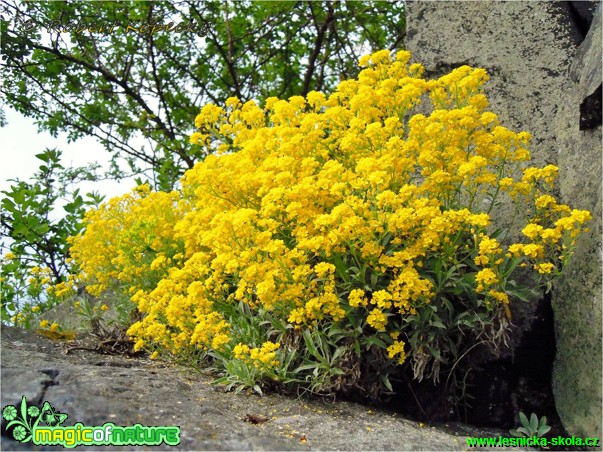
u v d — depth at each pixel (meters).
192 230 3.60
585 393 2.94
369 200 3.05
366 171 3.00
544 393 3.23
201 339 3.03
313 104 3.70
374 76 3.62
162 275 4.19
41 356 3.09
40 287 5.17
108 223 4.54
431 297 3.05
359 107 3.43
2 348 3.02
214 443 2.24
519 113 3.89
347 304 3.02
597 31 3.36
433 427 3.06
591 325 2.96
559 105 3.73
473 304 3.09
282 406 2.89
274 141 3.56
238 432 2.38
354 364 3.01
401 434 2.67
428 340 2.95
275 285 2.93
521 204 3.65
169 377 3.07
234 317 3.36
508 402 3.25
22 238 5.55
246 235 3.07
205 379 3.21
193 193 4.39
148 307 3.48
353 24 7.89
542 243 3.22
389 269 3.12
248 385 3.02
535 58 3.95
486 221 2.88
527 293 3.24
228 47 7.49
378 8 7.48
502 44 4.09
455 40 4.28
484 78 3.37
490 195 3.49
